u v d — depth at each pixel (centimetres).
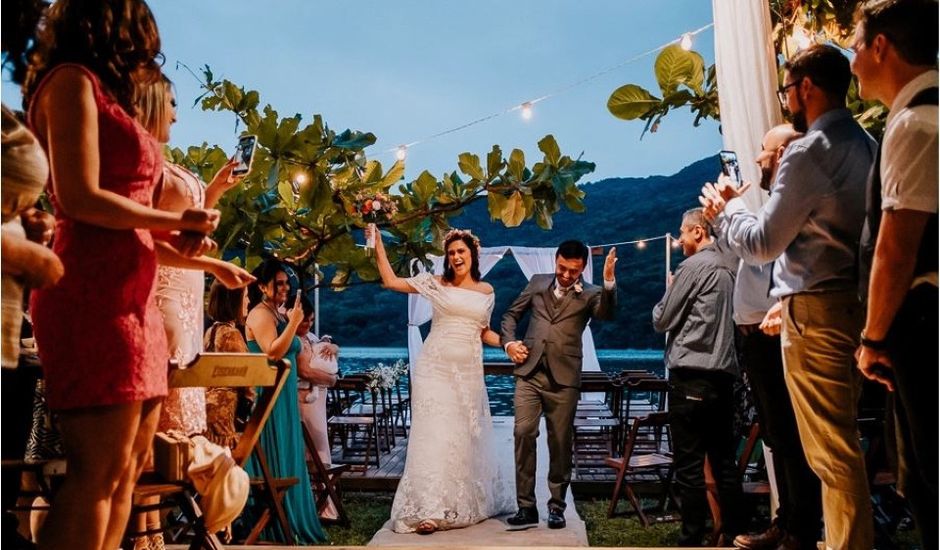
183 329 282
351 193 552
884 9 199
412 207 573
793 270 252
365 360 2622
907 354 191
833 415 248
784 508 315
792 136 291
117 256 193
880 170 198
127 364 193
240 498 241
